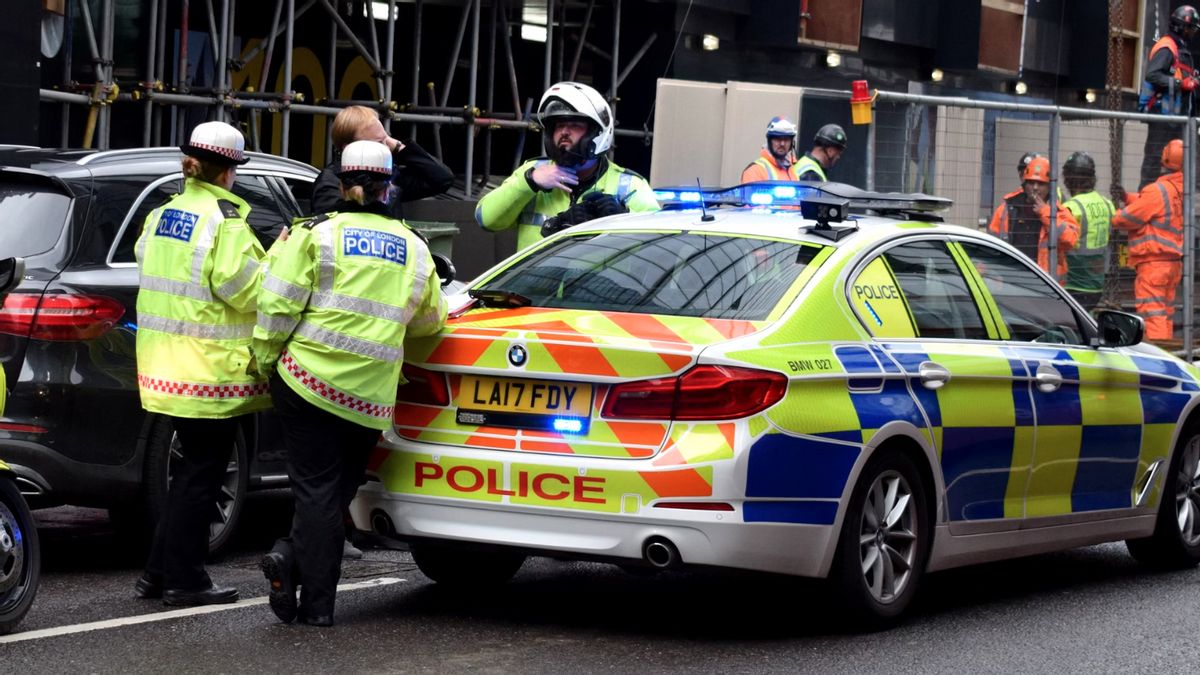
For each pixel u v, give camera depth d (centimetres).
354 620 1074
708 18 2694
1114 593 1278
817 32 2786
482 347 1020
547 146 1470
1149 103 2923
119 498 1202
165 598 1096
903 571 1095
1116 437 1291
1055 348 1246
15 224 1175
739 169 2353
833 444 1017
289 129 2447
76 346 1162
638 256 1122
